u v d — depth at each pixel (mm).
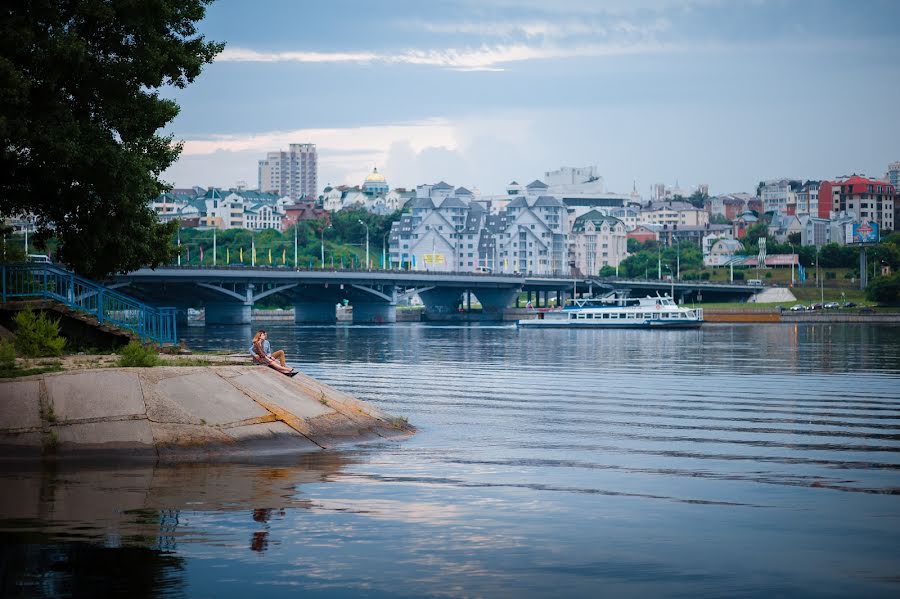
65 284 47062
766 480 28859
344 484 27109
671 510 24734
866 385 62250
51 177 38875
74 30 38969
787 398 53781
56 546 20734
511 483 27781
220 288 180750
